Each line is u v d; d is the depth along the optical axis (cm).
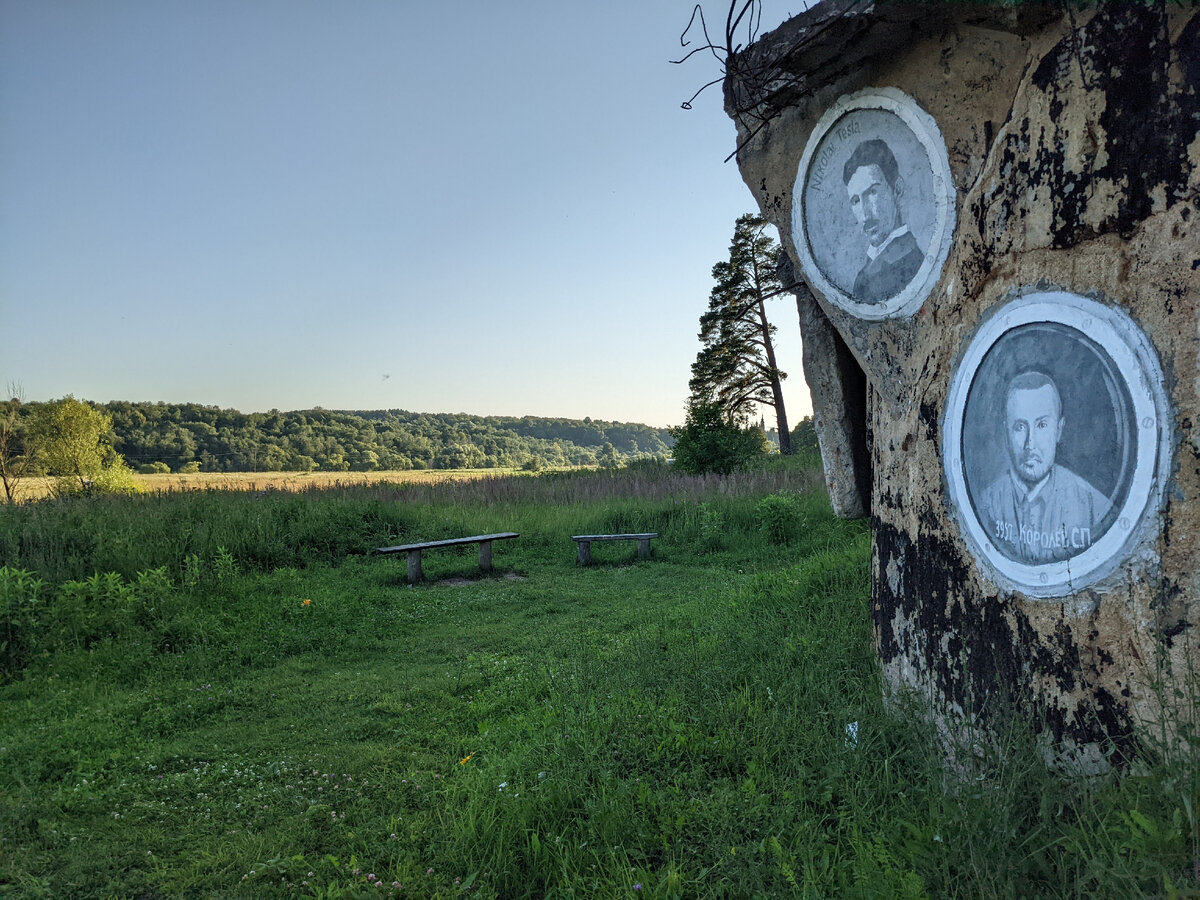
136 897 298
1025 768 270
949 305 352
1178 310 245
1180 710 235
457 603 838
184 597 744
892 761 346
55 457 3384
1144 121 259
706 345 3397
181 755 433
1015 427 305
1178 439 243
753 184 490
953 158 349
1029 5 289
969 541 334
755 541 1123
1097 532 267
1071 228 283
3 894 292
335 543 1101
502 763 389
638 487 1587
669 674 500
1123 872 197
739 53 420
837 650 493
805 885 247
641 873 277
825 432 570
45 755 421
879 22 341
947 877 232
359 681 566
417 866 309
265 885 300
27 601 652
